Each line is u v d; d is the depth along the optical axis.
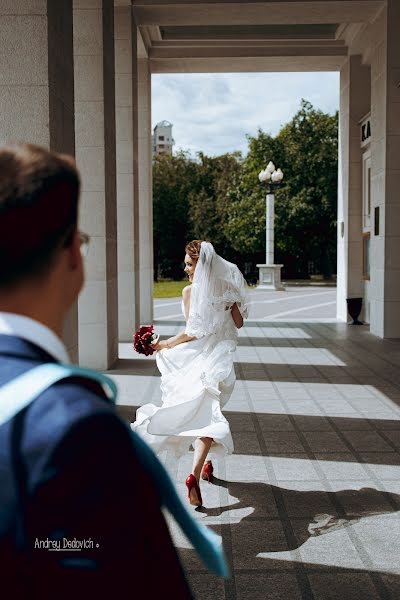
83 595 0.70
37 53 5.62
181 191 45.22
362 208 15.58
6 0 5.59
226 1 12.04
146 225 15.25
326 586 3.24
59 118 6.06
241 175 39.78
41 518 0.70
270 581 3.29
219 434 4.18
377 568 3.42
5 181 0.79
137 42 13.72
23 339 0.81
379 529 3.92
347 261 15.75
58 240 0.83
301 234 37.88
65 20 6.38
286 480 4.79
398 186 12.26
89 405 0.75
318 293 27.09
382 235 12.53
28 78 5.64
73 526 0.70
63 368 0.79
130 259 12.15
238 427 6.29
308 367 9.66
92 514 0.70
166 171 45.41
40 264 0.82
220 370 4.35
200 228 44.28
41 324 0.83
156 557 0.76
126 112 12.06
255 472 4.97
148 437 4.29
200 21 13.02
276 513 4.17
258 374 9.14
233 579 3.32
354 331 14.00
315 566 3.45
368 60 14.98
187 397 4.31
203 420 4.30
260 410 7.00
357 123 15.38
